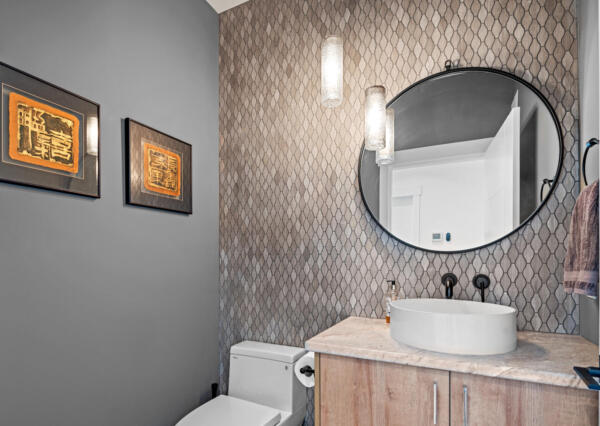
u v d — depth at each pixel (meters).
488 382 1.11
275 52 2.08
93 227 1.45
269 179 2.06
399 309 1.34
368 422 1.26
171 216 1.86
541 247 1.50
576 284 1.09
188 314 1.95
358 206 1.83
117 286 1.55
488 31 1.61
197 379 2.00
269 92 2.08
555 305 1.47
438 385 1.17
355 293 1.82
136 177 1.64
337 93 1.35
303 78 1.99
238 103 2.18
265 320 2.04
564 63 1.48
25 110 1.22
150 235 1.73
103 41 1.52
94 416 1.43
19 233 1.20
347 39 1.88
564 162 1.47
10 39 1.19
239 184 2.15
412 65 1.74
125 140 1.61
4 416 1.14
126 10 1.64
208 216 2.12
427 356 1.18
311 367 1.57
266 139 2.08
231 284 2.15
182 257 1.92
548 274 1.49
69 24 1.38
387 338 1.40
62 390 1.31
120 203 1.58
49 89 1.30
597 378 0.91
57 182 1.31
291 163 2.00
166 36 1.86
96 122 1.46
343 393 1.31
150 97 1.75
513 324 1.24
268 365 1.85
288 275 1.98
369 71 1.83
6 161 1.16
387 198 1.75
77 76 1.41
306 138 1.96
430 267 1.67
